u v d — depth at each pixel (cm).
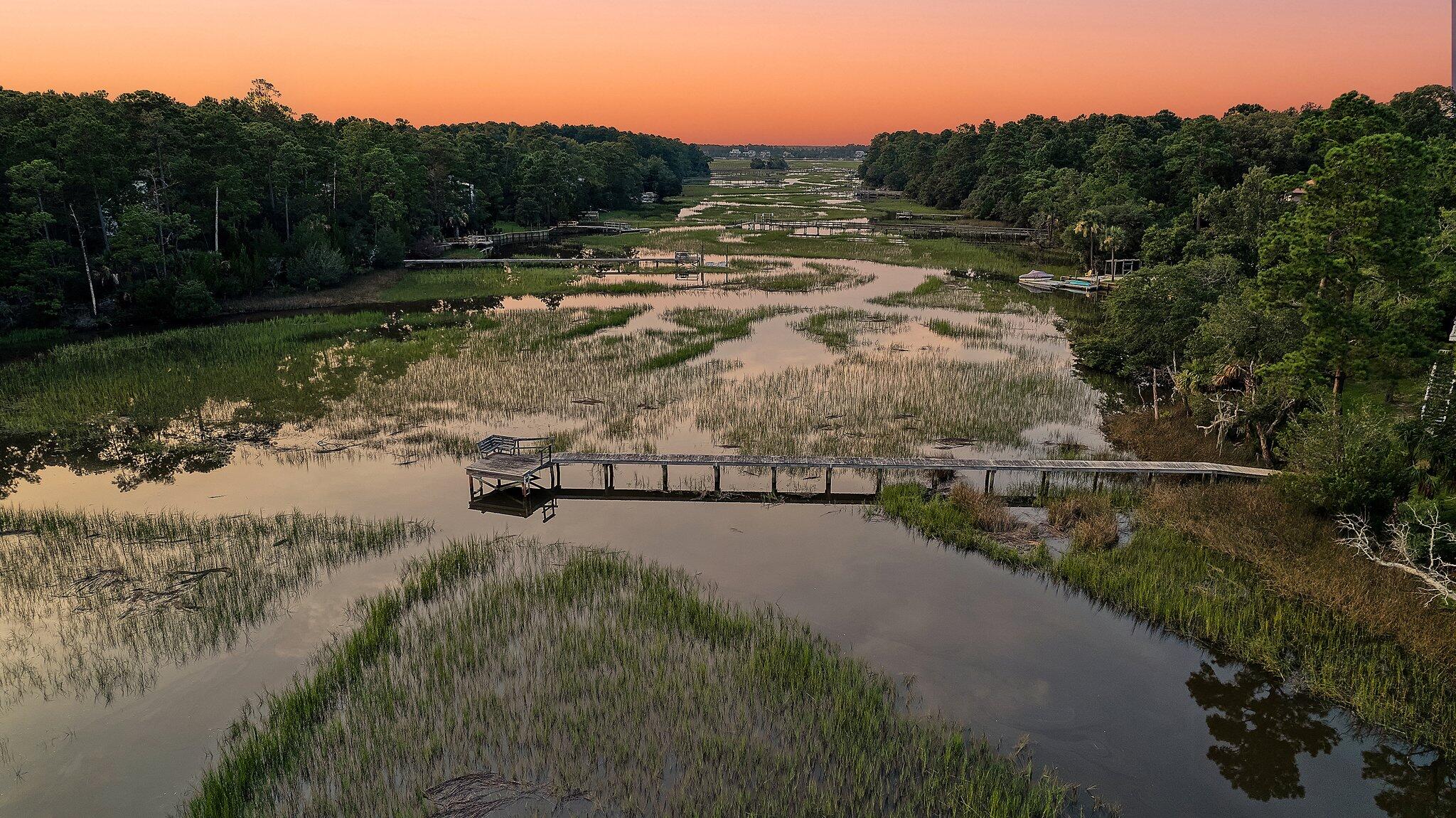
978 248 9738
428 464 3020
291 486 2789
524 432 3338
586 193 14400
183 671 1766
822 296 6688
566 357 4497
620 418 3500
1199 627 1950
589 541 2425
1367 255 2750
